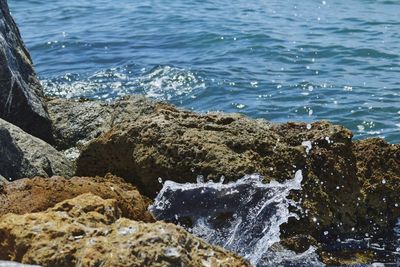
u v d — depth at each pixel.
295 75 17.03
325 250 8.85
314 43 19.56
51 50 19.55
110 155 9.63
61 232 6.39
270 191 8.90
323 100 15.30
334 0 25.56
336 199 9.22
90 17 23.59
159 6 24.66
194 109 15.22
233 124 9.65
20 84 11.27
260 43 19.58
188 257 6.17
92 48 19.52
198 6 24.69
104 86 16.39
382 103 15.06
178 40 20.12
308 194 9.09
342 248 8.92
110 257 6.04
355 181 9.38
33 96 11.59
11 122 11.19
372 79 16.70
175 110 10.62
